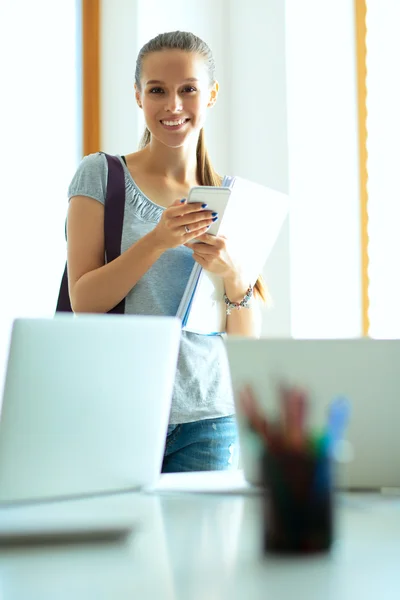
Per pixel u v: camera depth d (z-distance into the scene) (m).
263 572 1.22
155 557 1.31
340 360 1.90
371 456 1.93
